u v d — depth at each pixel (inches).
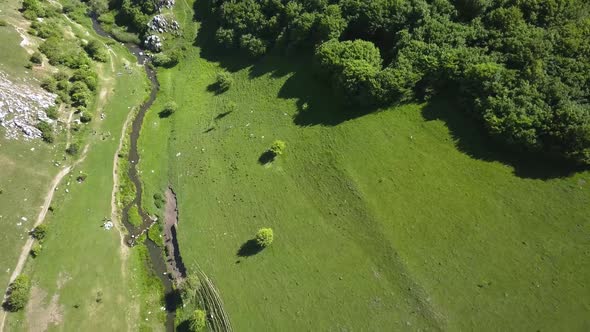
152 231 2827.3
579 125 2181.3
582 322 1958.7
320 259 2454.5
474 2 2709.2
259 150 2987.2
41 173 2960.1
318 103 3019.2
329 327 2250.2
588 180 2228.1
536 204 2252.7
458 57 2615.7
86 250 2687.0
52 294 2496.3
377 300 2256.4
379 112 2805.1
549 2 2534.5
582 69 2342.5
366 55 2837.1
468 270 2193.7
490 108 2437.3
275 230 2623.0
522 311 2043.6
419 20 2839.6
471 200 2356.1
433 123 2642.7
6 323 2377.0
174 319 2471.7
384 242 2386.8
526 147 2332.7
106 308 2479.1
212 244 2682.1
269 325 2329.0
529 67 2405.3
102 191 2984.7
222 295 2470.5
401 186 2519.7
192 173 3034.0
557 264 2096.5
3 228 2652.6
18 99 3137.3
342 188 2635.3
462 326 2085.4
